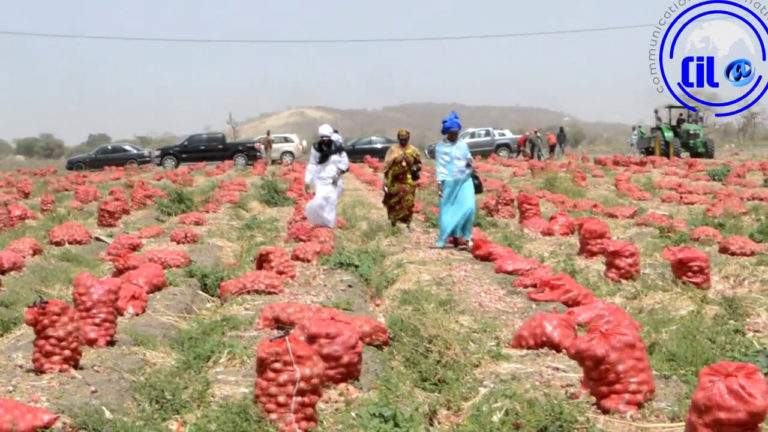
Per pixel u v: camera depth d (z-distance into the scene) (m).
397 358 7.87
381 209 19.64
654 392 6.64
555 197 19.56
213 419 6.20
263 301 9.91
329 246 12.52
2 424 5.69
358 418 6.28
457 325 8.75
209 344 7.99
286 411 6.16
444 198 13.02
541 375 7.33
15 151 82.94
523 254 12.75
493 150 43.16
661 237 14.09
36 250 13.08
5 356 7.57
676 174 28.20
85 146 82.94
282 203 20.73
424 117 193.25
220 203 20.50
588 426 6.20
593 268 11.61
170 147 42.62
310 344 7.08
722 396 5.51
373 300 10.44
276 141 44.44
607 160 33.03
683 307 9.66
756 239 13.77
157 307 9.55
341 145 14.09
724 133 73.62
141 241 13.66
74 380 6.86
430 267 11.54
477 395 6.95
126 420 6.27
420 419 6.36
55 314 7.05
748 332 8.75
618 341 6.56
